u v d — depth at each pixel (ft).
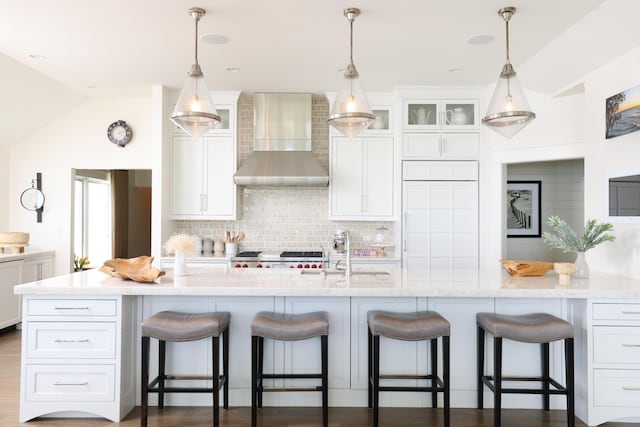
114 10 9.98
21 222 17.93
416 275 10.74
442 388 8.62
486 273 11.13
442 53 12.60
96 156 17.87
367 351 9.98
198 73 9.51
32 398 9.03
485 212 15.92
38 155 17.90
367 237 17.85
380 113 16.96
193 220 17.84
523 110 8.74
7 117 16.43
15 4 9.70
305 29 10.99
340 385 10.00
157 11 10.02
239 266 15.94
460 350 9.90
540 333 8.43
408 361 9.98
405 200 15.99
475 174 15.98
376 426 8.59
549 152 13.79
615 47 10.13
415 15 10.18
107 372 9.08
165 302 9.94
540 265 10.51
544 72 12.92
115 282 9.47
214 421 8.49
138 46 12.14
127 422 9.12
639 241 9.84
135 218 27.78
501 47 12.12
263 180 16.03
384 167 16.83
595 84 11.30
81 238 23.50
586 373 9.00
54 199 17.92
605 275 10.68
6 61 13.99
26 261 16.37
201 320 8.68
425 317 8.86
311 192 17.99
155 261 15.67
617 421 9.28
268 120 16.79
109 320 9.09
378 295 8.67
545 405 9.84
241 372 9.99
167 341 9.38
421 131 16.03
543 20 10.39
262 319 8.72
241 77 14.92
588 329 8.87
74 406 9.05
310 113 16.84
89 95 17.17
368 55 12.81
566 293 8.64
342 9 9.93
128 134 17.65
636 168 9.72
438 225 15.97
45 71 14.23
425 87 15.89
